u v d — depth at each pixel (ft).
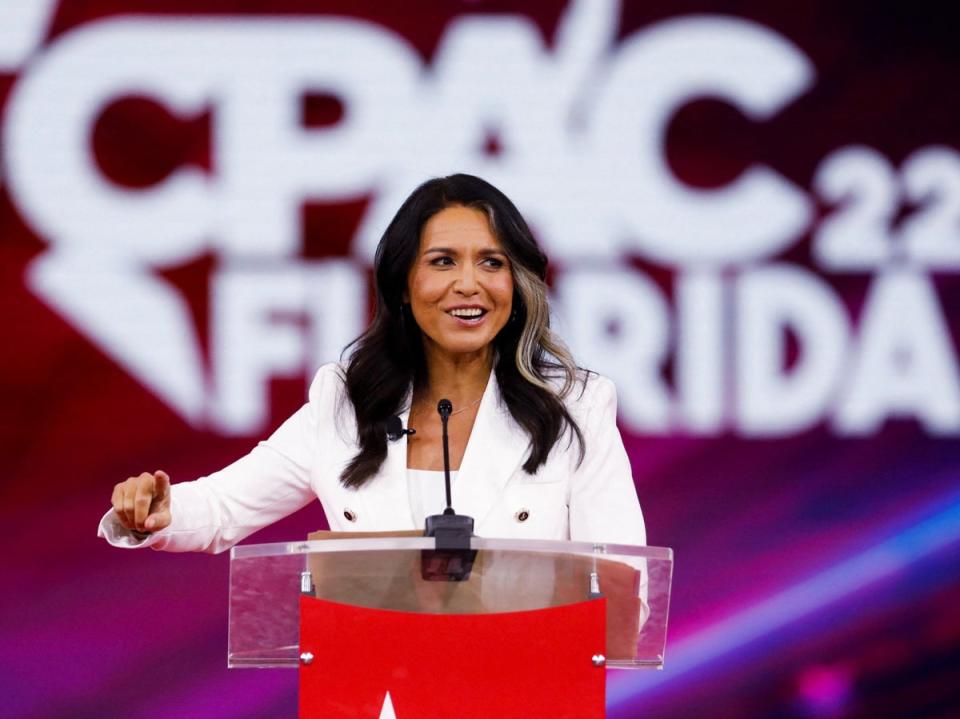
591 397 30.12
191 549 29.60
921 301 53.21
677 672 53.42
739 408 53.16
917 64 53.67
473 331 29.25
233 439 52.75
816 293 53.11
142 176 53.01
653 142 53.21
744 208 53.21
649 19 53.47
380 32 53.21
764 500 53.11
